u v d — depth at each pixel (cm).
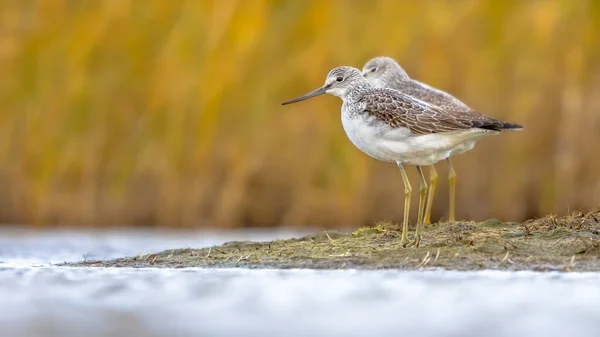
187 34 1975
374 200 1877
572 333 752
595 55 1889
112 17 2006
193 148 1942
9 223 1988
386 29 1912
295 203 1908
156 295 947
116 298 934
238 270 1108
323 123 1911
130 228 1944
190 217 1923
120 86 1984
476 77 1867
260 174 1925
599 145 1820
